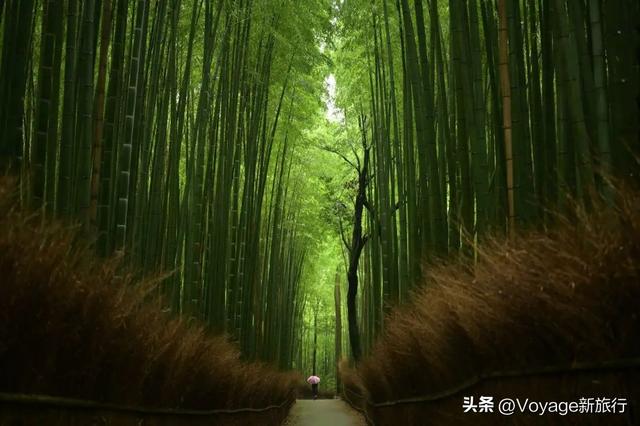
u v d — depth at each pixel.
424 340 3.73
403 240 7.29
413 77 5.80
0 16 3.17
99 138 3.61
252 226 8.49
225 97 6.98
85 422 2.34
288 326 16.64
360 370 8.80
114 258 2.57
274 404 9.73
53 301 1.97
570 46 2.81
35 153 2.97
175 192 6.07
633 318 1.68
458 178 5.04
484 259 2.72
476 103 4.14
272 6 7.41
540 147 3.71
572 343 1.96
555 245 1.98
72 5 3.52
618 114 2.40
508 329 2.34
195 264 6.29
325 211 14.90
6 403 1.82
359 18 8.12
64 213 3.28
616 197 1.87
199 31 7.39
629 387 1.73
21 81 2.94
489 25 4.65
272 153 12.27
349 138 11.92
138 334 2.73
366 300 14.43
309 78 9.72
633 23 2.40
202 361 4.09
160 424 3.36
